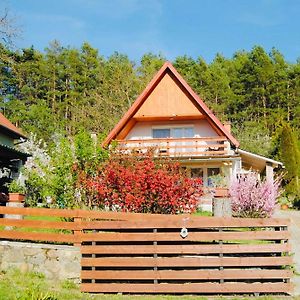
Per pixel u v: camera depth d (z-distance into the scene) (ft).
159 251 32.24
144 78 151.23
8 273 33.58
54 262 33.32
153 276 31.99
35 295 25.79
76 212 34.40
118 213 34.19
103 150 45.16
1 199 53.36
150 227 32.53
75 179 42.83
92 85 171.22
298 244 44.86
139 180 39.86
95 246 32.81
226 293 31.48
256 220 32.01
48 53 175.42
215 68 188.85
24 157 67.00
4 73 160.04
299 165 112.27
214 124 83.87
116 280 32.68
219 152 80.12
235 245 31.89
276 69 188.65
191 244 32.65
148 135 87.76
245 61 190.49
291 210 91.15
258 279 31.78
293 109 177.78
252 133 139.64
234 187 53.31
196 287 31.50
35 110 146.41
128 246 32.58
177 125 87.20
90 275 32.35
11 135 82.99
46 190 43.14
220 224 32.07
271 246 31.63
